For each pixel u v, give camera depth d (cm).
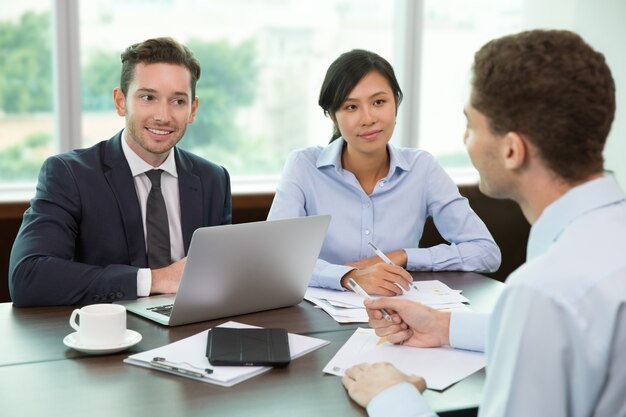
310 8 362
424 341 154
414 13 364
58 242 202
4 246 288
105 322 147
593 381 95
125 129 222
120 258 215
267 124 367
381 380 125
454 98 386
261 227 163
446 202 244
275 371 140
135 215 216
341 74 224
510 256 349
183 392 130
